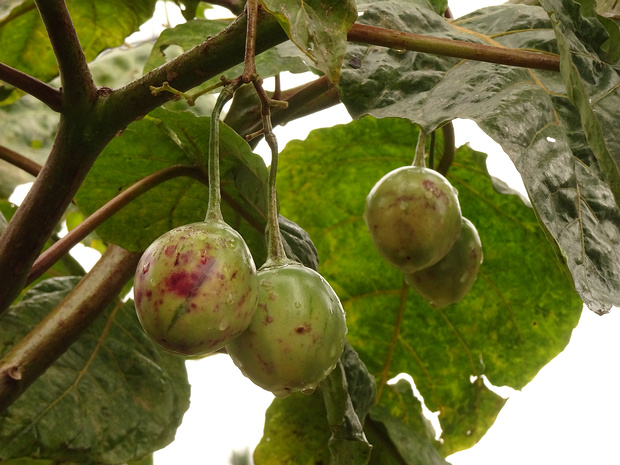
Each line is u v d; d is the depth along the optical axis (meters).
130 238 0.61
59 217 0.45
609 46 0.49
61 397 0.64
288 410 0.74
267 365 0.40
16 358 0.56
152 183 0.56
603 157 0.41
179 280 0.38
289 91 0.67
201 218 0.61
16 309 0.64
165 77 0.42
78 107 0.42
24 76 0.42
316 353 0.41
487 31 0.60
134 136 0.57
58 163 0.43
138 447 0.65
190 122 0.55
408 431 0.75
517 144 0.46
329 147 0.77
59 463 0.66
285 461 0.75
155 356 0.69
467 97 0.50
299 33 0.37
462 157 0.76
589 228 0.44
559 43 0.43
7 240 0.44
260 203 0.57
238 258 0.39
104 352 0.67
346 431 0.51
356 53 0.53
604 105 0.46
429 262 0.53
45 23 0.40
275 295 0.41
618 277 0.43
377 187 0.53
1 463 0.66
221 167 0.57
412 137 0.76
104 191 0.61
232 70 0.63
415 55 0.53
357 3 0.60
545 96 0.50
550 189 0.45
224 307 0.39
